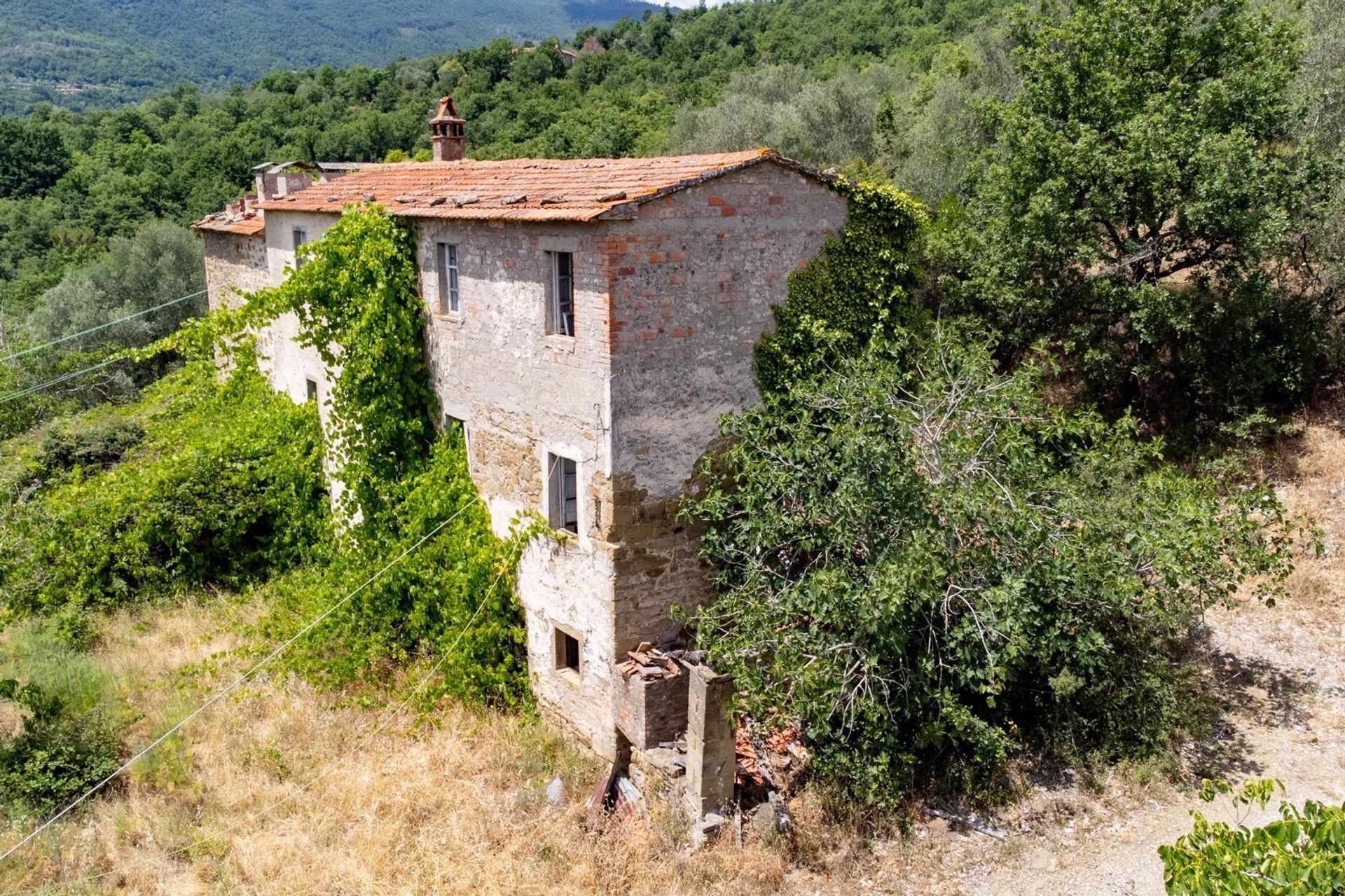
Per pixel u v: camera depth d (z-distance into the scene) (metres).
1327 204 17.69
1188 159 16.56
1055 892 10.09
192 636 16.81
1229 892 5.14
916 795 11.57
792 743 12.21
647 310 11.49
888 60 59.88
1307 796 10.98
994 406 12.30
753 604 11.24
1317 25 22.75
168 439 22.50
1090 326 18.12
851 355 13.56
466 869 10.83
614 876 10.55
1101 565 11.54
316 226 17.61
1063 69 18.67
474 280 13.41
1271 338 18.81
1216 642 14.25
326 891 10.61
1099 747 12.14
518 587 13.79
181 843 11.59
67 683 14.66
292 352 19.39
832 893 10.26
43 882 11.12
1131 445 13.77
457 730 13.60
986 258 18.78
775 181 12.38
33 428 30.12
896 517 11.02
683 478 12.33
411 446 15.20
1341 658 13.50
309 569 18.69
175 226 43.06
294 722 13.95
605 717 12.52
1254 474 17.67
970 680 11.47
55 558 18.14
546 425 12.57
